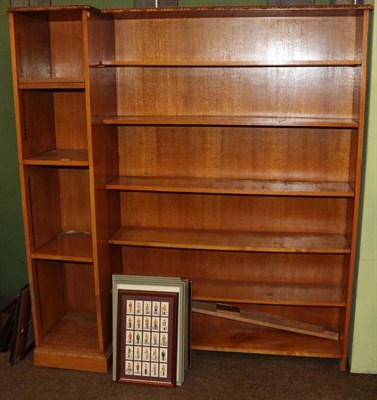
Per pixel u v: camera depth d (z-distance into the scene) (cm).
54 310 330
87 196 330
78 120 318
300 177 313
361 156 270
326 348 308
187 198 325
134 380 290
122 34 305
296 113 304
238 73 304
